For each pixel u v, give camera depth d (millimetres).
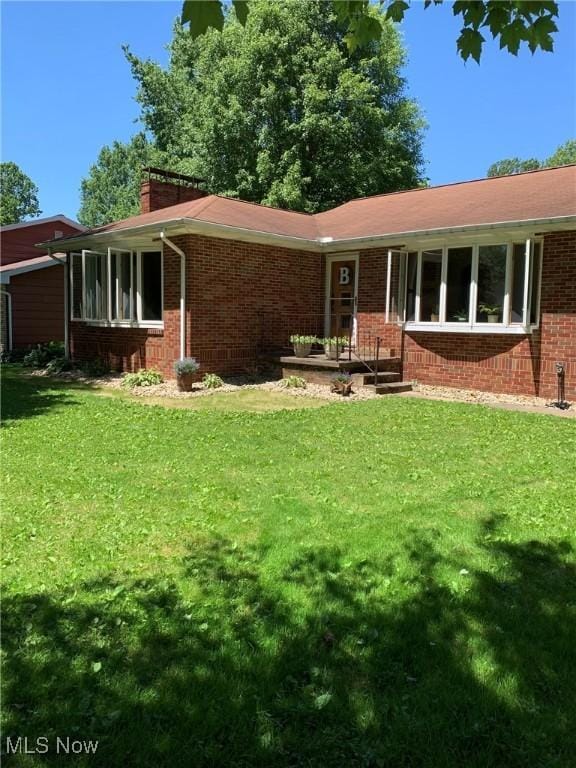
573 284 9844
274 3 23344
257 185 24656
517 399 10445
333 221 15586
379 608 3041
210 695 2375
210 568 3504
